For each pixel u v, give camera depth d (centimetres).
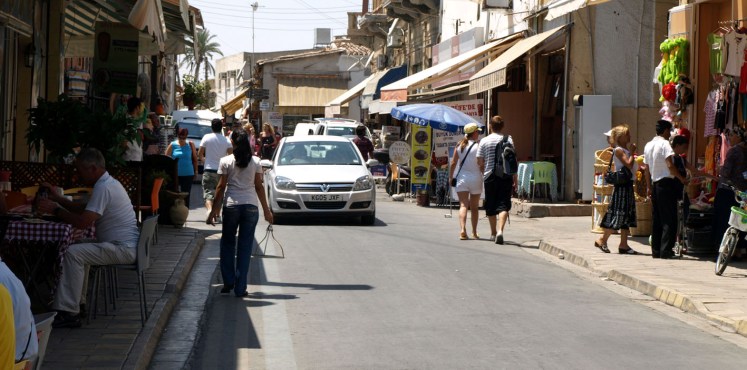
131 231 921
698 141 1727
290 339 908
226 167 1148
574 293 1192
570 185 2347
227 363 814
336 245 1619
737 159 1417
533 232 1889
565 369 792
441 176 2538
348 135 3672
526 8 2722
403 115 2467
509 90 2972
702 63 1723
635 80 2264
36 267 890
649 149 1472
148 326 888
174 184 1759
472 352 852
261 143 3541
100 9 1855
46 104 1197
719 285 1195
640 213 1778
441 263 1429
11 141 1491
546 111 2659
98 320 911
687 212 1480
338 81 6838
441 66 3031
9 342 399
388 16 4538
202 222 1967
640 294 1205
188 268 1305
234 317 1014
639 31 2256
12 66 1474
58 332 854
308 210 1967
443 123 2427
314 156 2112
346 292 1170
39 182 1210
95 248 880
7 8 1377
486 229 1947
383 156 2969
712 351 873
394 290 1184
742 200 1312
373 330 948
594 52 2311
